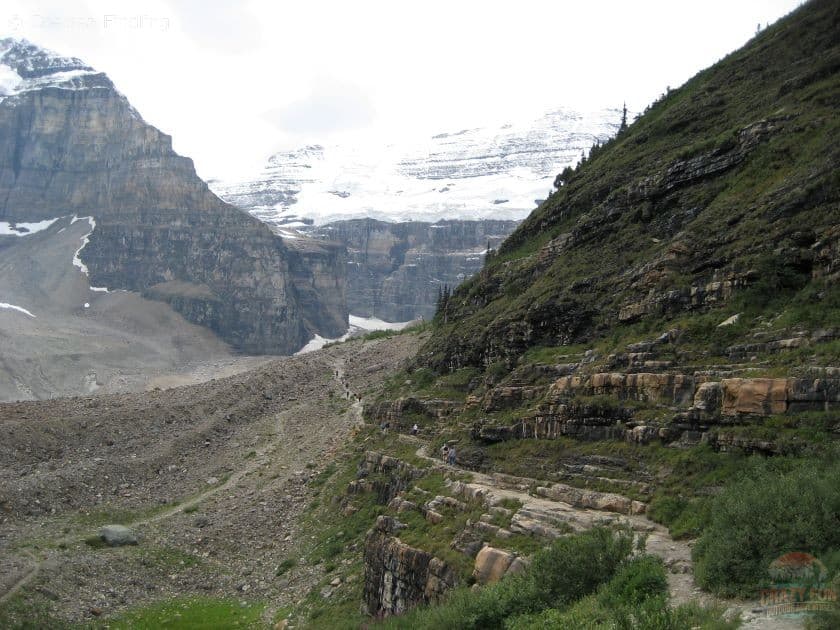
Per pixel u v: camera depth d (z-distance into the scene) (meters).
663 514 35.81
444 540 43.81
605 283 59.03
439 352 93.00
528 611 31.72
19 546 76.44
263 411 137.00
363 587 54.69
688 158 60.66
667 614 25.53
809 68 63.28
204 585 70.50
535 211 102.69
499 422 53.75
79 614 62.94
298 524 80.31
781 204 46.28
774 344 38.53
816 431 33.06
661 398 41.81
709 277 47.66
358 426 105.75
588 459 43.25
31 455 109.81
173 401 140.62
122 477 103.06
